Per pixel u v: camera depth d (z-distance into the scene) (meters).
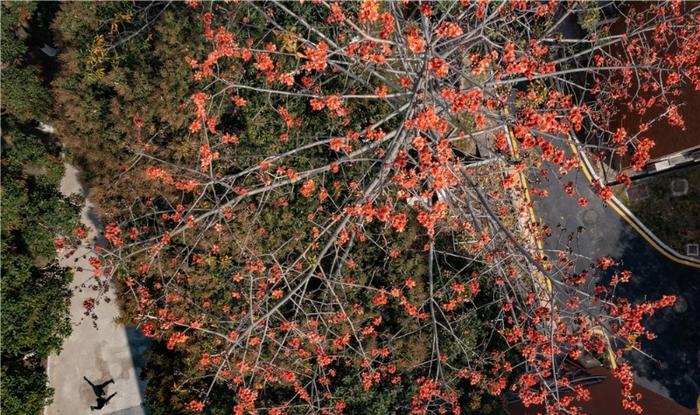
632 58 9.80
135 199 9.77
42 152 11.67
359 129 10.21
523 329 9.35
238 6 9.91
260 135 10.42
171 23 10.68
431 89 7.28
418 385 9.62
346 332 9.25
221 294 10.16
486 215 9.20
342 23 8.33
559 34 10.43
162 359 11.37
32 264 11.13
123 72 10.53
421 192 9.20
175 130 10.40
